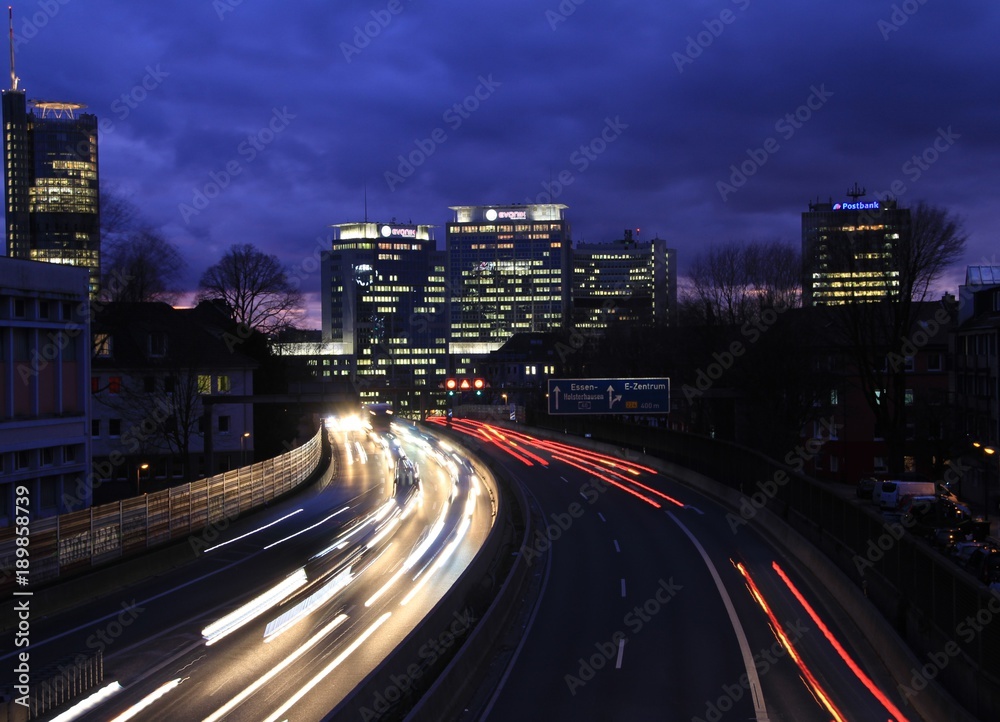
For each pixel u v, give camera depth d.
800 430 68.19
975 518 51.22
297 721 20.88
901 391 60.34
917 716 20.91
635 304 183.50
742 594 33.28
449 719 20.55
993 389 57.34
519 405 179.62
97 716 21.61
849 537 32.50
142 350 69.75
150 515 41.12
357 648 27.03
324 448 99.06
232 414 74.62
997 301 60.69
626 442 85.19
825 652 26.14
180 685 23.81
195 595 34.91
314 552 43.84
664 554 40.84
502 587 30.34
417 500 63.44
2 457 41.31
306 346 147.25
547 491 63.19
